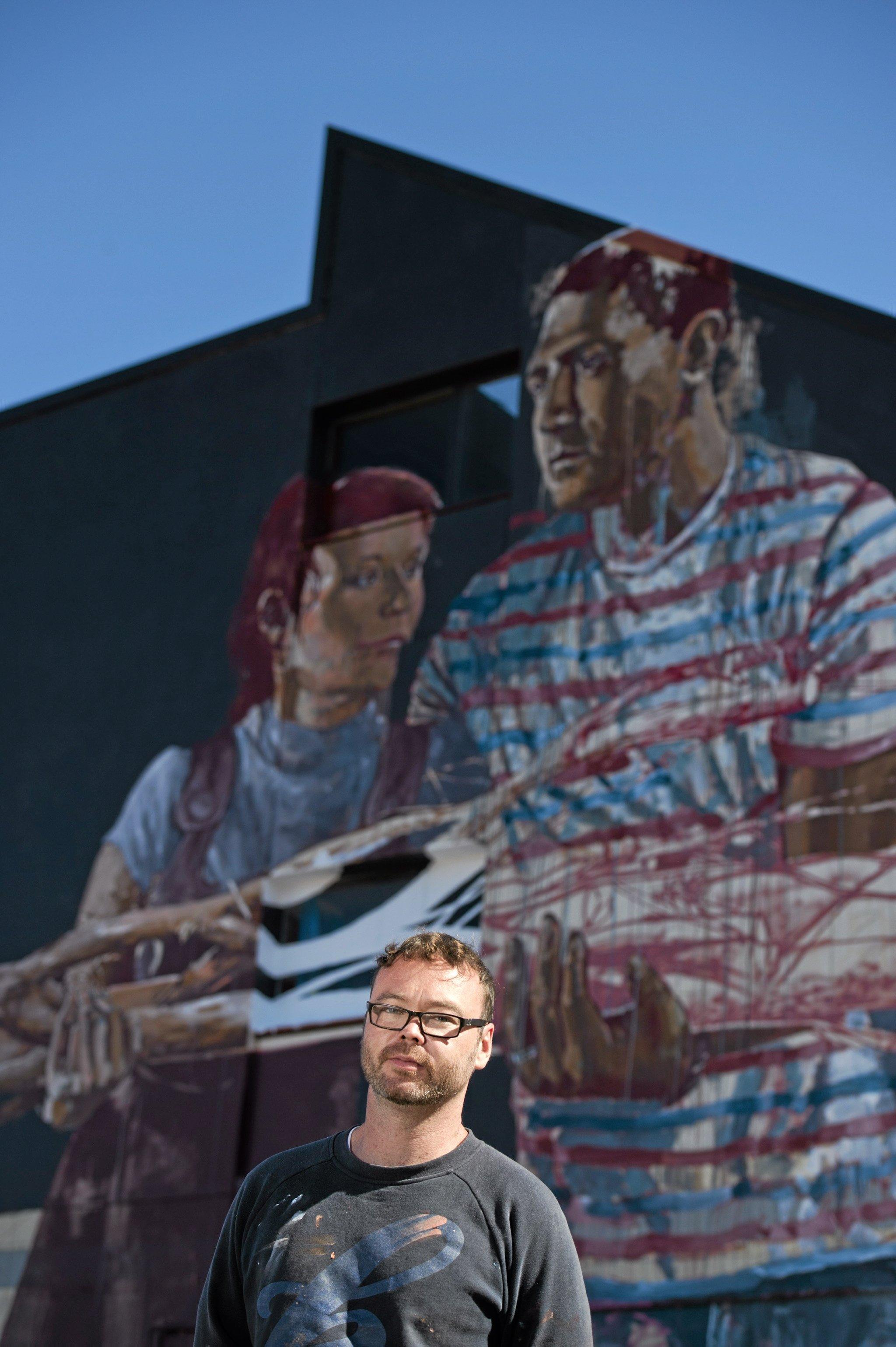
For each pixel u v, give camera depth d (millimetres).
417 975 3020
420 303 15188
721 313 12930
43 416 18047
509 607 13164
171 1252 12711
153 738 15305
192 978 13797
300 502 15125
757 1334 9688
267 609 14930
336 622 14344
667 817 11555
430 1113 2959
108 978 14383
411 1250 2812
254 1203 3039
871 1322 9328
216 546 15750
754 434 12320
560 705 12484
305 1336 2734
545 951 11719
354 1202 2900
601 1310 10289
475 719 12977
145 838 14836
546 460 13477
